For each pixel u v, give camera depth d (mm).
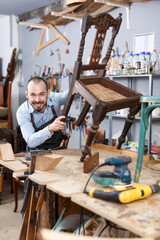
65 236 965
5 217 3801
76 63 2168
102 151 2768
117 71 4195
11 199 4457
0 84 6629
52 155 2047
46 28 6148
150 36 4098
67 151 2754
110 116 4156
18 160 2328
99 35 2260
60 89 5879
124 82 4543
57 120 2369
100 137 4523
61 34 5789
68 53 5672
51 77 5930
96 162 2117
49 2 5855
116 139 4258
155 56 3873
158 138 4031
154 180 1872
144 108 1812
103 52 4840
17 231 3396
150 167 2191
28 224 2135
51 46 6137
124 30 4488
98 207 1435
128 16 4363
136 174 1819
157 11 3990
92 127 2068
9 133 5117
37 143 2570
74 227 2141
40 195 1960
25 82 7086
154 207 1451
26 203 2172
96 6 4203
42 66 6465
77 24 5387
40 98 2658
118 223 1300
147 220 1305
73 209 2346
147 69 3748
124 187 1586
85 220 2184
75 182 1798
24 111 2793
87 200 1523
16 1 5789
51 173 1984
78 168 2129
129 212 1383
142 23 4203
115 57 4281
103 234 1821
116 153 2682
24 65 7113
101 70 2439
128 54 4328
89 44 5121
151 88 3676
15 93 7277
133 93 2209
